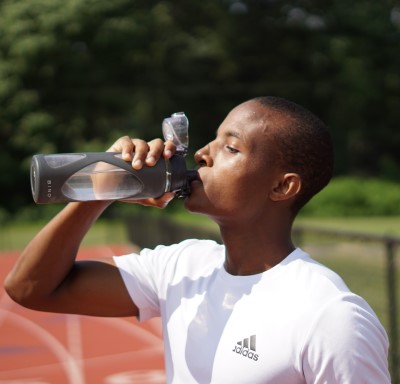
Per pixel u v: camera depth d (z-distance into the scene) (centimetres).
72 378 701
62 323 936
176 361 221
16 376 712
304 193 218
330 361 195
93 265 248
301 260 213
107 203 236
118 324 916
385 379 203
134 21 3884
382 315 749
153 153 211
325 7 4353
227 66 4394
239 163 212
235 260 222
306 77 4447
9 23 3706
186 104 4338
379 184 3525
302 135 213
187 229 1120
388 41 4341
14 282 240
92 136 4062
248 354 204
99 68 3966
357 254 1233
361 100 4256
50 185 206
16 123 3778
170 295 233
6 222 3406
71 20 3731
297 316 200
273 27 4441
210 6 4400
